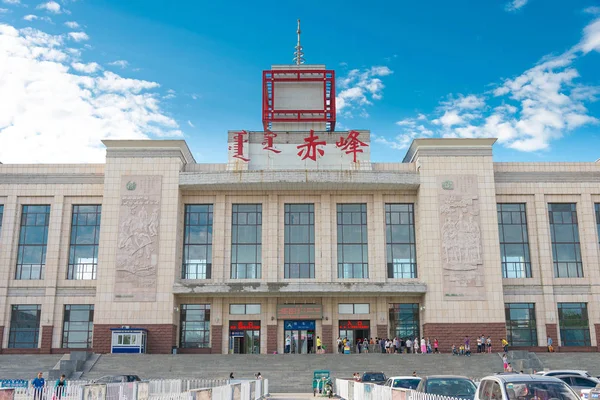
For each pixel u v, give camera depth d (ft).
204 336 165.27
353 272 167.84
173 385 96.89
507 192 172.35
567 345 164.35
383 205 171.53
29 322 166.30
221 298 166.81
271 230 168.66
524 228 171.73
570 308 166.81
